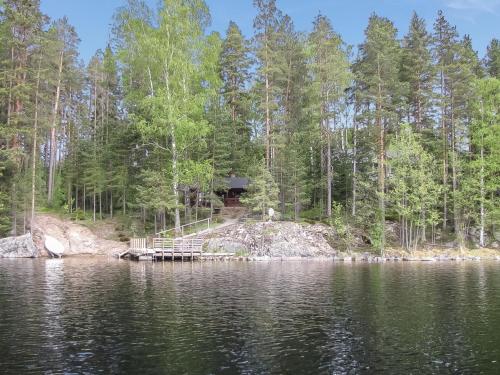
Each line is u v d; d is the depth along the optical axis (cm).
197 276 2875
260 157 5578
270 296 2159
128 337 1456
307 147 5378
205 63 4553
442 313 1791
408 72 4956
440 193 4594
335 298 2109
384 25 5281
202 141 4378
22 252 4316
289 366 1186
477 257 4053
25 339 1435
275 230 4278
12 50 4538
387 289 2358
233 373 1134
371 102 4525
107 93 6512
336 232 4428
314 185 5053
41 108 4753
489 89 4438
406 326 1594
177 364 1200
